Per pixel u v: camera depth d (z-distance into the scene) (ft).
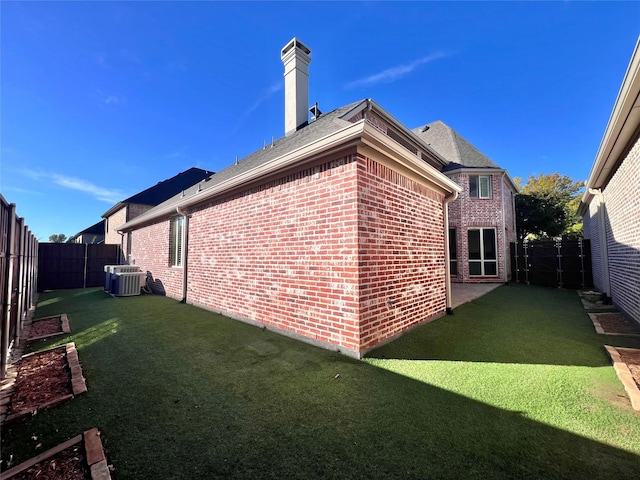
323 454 6.73
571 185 78.33
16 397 9.57
